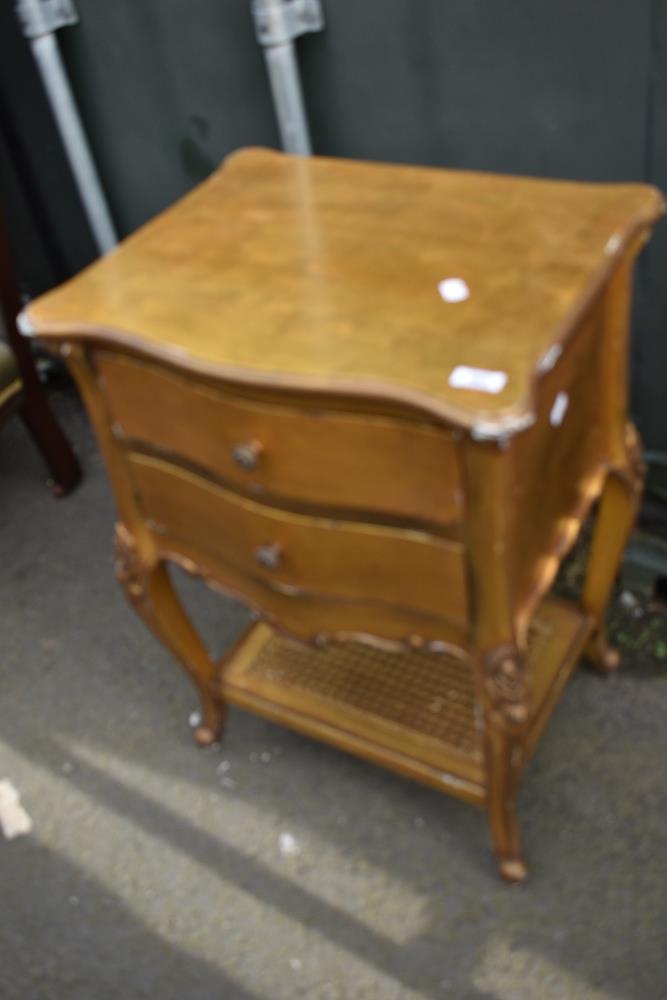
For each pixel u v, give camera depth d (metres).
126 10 1.52
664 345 1.47
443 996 1.19
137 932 1.30
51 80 1.60
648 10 1.17
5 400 1.77
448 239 1.01
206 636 1.65
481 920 1.25
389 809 1.38
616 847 1.29
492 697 1.00
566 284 0.91
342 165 1.18
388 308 0.91
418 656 1.41
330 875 1.32
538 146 1.35
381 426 0.85
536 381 0.82
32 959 1.29
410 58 1.35
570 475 1.07
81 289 1.01
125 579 1.22
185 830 1.40
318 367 0.85
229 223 1.10
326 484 0.93
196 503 1.06
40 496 2.00
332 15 1.35
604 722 1.42
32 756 1.53
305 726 1.35
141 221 1.84
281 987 1.22
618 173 1.33
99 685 1.61
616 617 1.56
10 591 1.80
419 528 0.92
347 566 1.00
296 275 0.99
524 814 1.33
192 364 0.89
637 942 1.20
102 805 1.45
